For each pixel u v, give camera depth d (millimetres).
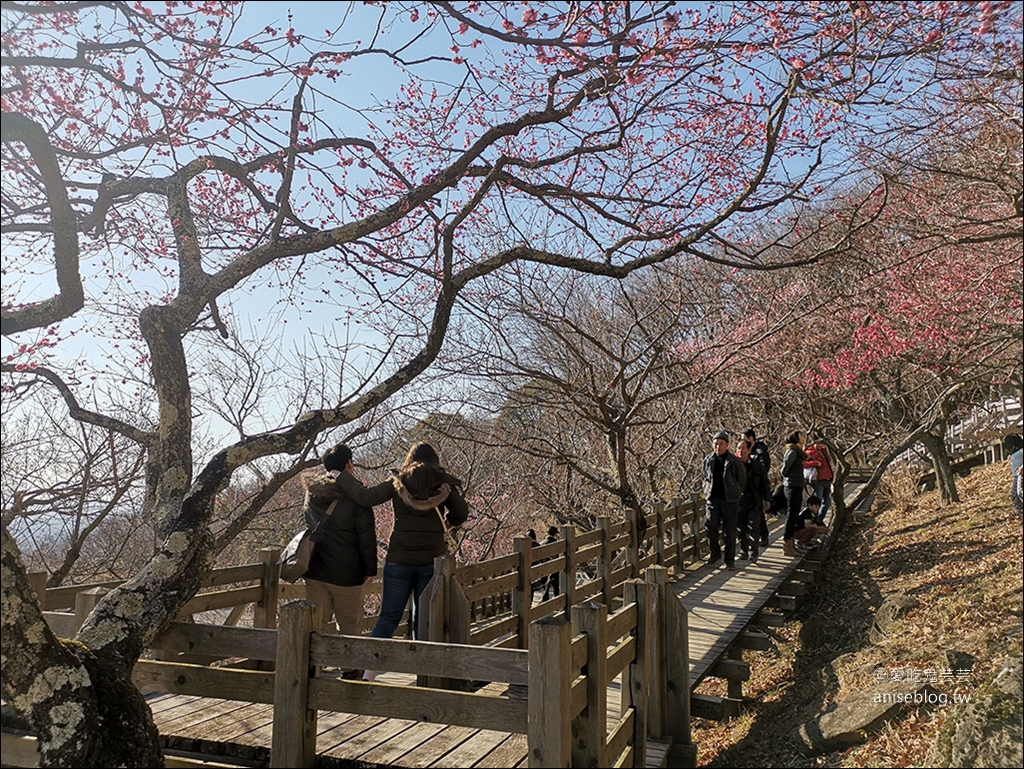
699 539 12719
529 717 3428
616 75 5219
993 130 7180
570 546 7988
